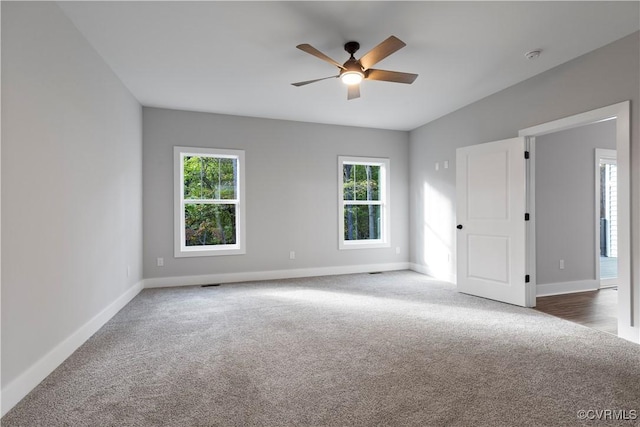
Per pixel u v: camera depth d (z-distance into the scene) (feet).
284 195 17.78
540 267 13.98
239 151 16.94
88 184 9.39
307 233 18.20
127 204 13.03
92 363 7.77
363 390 6.55
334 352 8.32
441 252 17.34
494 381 6.86
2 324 5.83
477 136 14.85
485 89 13.52
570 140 14.55
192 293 14.39
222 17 8.50
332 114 16.88
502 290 12.88
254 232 17.22
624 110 9.32
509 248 12.66
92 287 9.63
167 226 15.81
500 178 12.96
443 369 7.39
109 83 11.13
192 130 16.20
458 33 9.33
